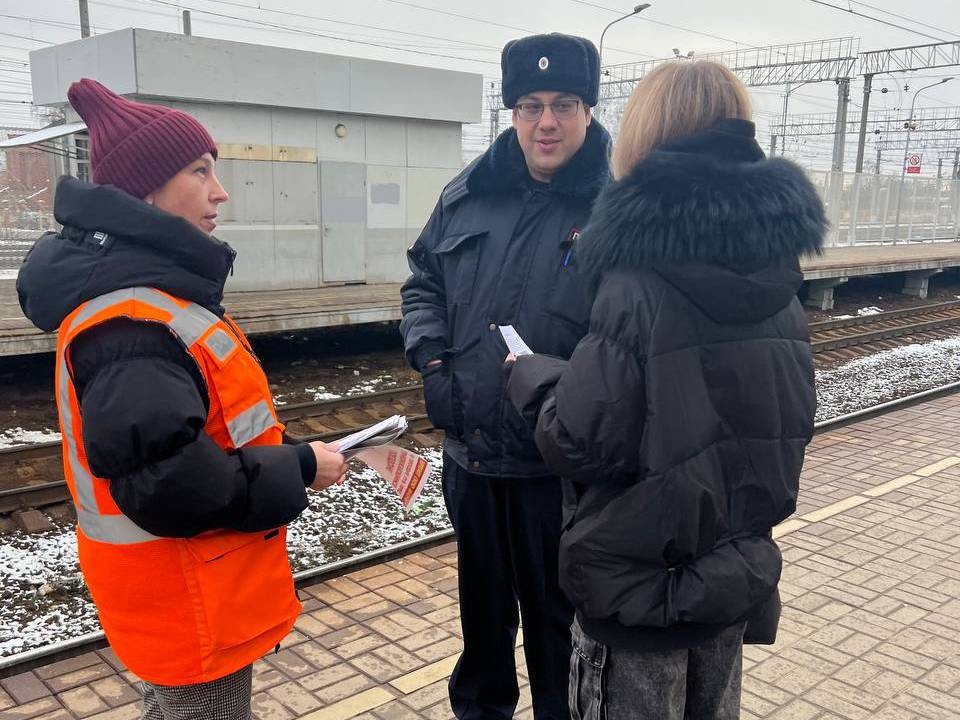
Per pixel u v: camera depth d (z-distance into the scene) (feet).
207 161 5.87
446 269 8.21
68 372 5.25
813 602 12.12
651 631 5.61
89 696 9.60
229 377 5.51
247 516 5.42
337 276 38.19
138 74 30.30
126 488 4.99
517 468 7.65
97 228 5.23
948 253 61.72
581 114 7.43
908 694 9.82
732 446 5.60
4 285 32.86
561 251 7.49
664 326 5.34
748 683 9.99
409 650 10.70
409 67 38.34
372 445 6.67
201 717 5.81
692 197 5.16
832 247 66.80
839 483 17.67
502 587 8.41
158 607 5.50
